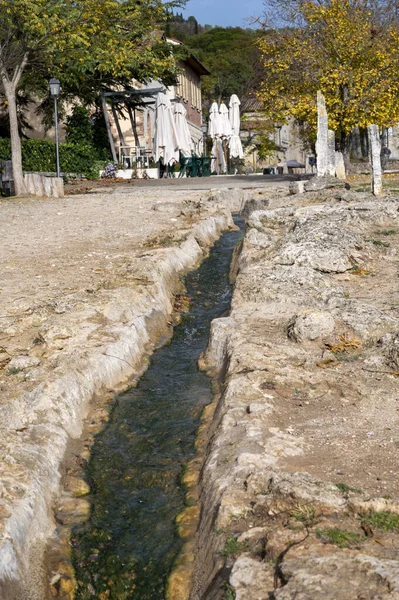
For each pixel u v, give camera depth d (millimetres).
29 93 34688
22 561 3768
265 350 6199
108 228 13195
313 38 28281
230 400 5352
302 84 28375
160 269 9359
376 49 27734
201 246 11922
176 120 33094
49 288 8547
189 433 5465
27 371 5863
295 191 16922
